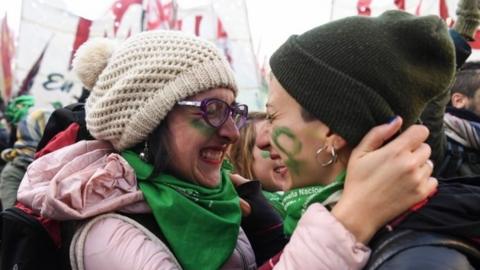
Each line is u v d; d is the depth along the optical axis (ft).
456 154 7.02
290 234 3.92
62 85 14.51
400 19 3.58
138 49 4.71
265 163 7.43
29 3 14.23
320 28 3.67
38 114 12.65
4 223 4.45
